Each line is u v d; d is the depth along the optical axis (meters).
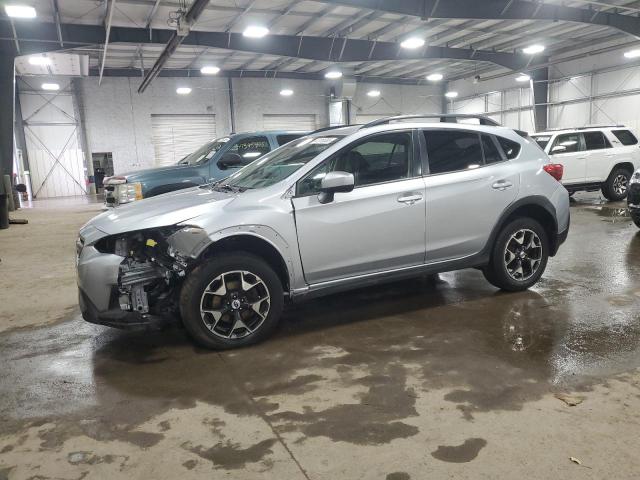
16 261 7.39
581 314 4.08
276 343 3.71
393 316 4.23
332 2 11.06
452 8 12.29
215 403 2.84
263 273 3.58
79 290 3.54
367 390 2.91
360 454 2.29
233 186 4.14
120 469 2.25
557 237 4.75
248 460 2.28
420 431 2.46
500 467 2.15
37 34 13.32
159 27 14.55
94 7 12.61
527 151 4.65
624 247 6.60
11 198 15.23
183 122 22.92
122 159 22.19
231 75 22.97
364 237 3.85
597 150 11.40
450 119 4.58
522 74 21.31
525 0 13.09
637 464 2.14
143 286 3.47
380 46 17.84
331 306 4.55
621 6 14.54
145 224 3.40
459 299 4.62
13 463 2.32
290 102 24.50
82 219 12.66
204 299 3.48
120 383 3.15
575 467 2.13
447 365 3.21
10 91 14.19
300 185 3.72
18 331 4.27
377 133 4.03
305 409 2.72
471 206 4.25
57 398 2.98
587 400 2.69
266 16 14.42
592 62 19.56
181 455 2.34
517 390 2.84
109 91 21.66
